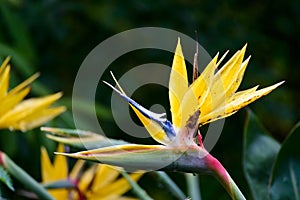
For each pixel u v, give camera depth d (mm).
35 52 3205
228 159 3295
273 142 1727
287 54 3844
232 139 3330
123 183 1803
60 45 3494
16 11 3316
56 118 2332
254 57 3617
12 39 3035
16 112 1760
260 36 3639
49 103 1793
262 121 3607
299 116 3719
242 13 3752
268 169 1702
